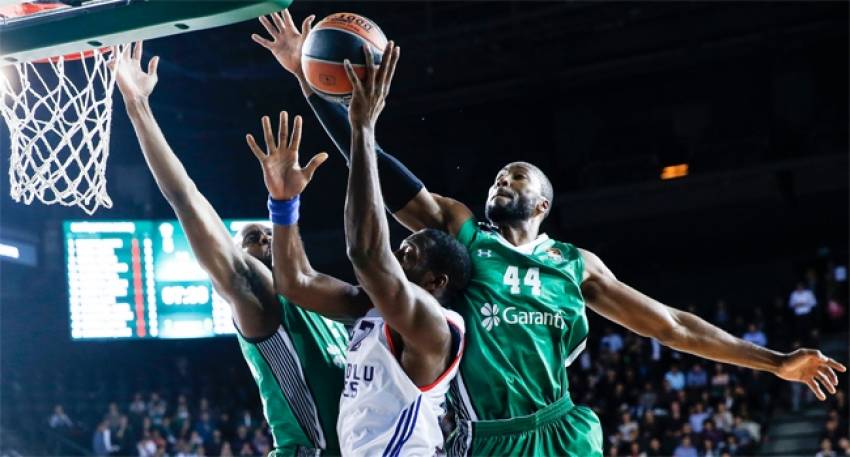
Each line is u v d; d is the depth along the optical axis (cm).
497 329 406
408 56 2111
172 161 426
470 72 2159
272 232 398
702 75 2142
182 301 1602
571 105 2203
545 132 2209
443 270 398
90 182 485
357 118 366
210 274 421
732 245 2155
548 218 2077
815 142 2016
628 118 2184
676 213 2006
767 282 2172
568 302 419
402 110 2214
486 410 403
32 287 1972
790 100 2097
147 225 1614
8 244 1878
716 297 2203
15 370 1969
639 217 2028
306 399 431
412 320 365
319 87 406
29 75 568
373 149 367
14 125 485
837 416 1568
